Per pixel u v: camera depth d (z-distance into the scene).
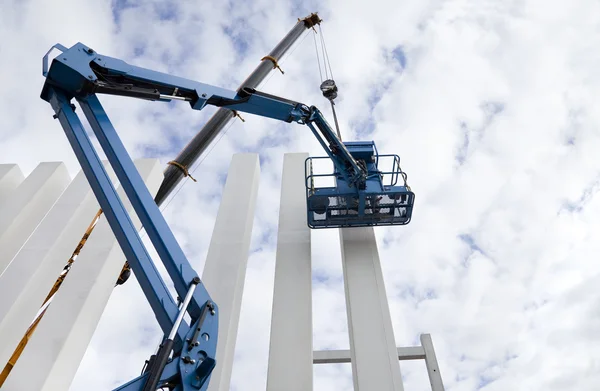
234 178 9.52
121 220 4.45
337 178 8.51
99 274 8.09
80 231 9.14
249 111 7.05
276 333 6.85
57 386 6.89
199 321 4.08
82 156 4.72
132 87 5.28
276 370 6.42
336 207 8.26
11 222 8.88
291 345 6.69
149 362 3.76
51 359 6.90
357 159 8.59
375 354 6.62
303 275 7.64
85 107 5.09
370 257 8.02
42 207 9.66
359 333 6.88
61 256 8.62
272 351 6.64
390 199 8.24
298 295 7.33
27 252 8.33
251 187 9.32
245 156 10.05
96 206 9.52
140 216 4.59
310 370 6.40
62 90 5.02
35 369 6.80
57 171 10.22
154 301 4.10
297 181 9.55
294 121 7.53
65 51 4.92
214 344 4.07
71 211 9.11
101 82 5.00
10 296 7.64
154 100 5.61
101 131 4.96
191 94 6.01
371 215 8.41
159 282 4.19
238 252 8.01
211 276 7.61
